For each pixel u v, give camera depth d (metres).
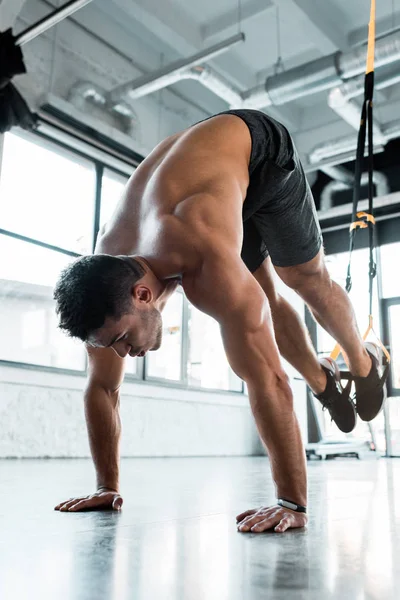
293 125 7.42
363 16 5.81
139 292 1.21
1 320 5.49
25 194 5.23
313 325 8.05
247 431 7.41
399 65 5.21
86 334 1.18
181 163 1.36
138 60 6.44
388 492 2.14
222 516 1.39
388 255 7.57
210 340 7.78
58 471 3.14
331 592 0.70
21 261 5.23
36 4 5.43
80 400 5.23
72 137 5.50
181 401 6.41
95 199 5.75
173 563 0.85
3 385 4.66
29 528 1.16
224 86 5.52
